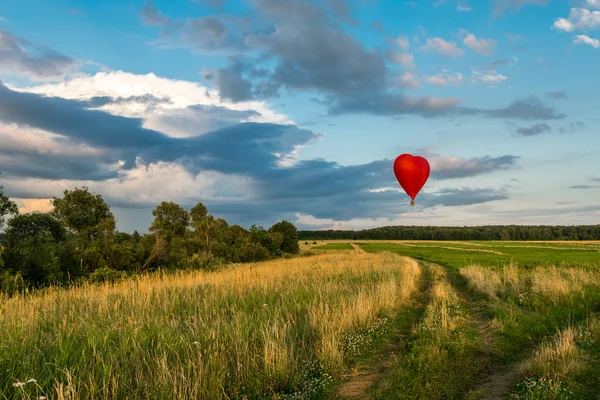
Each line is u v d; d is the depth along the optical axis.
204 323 9.04
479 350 9.41
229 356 7.58
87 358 7.04
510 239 184.12
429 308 13.62
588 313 12.59
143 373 6.90
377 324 11.16
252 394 6.59
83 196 35.53
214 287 15.02
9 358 6.66
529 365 7.71
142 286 14.55
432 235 199.38
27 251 20.73
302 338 9.26
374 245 119.50
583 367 7.41
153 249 28.80
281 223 68.06
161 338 8.06
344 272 23.83
